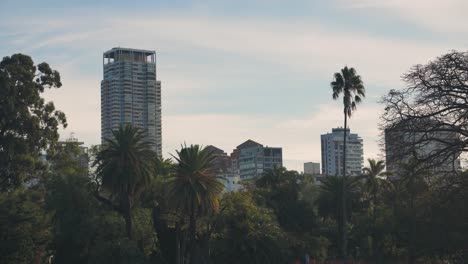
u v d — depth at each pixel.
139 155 76.50
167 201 78.19
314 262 96.00
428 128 32.66
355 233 106.62
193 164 77.38
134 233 80.75
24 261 66.56
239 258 87.44
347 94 95.69
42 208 80.19
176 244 85.81
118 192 75.94
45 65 92.56
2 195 70.31
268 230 88.88
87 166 94.81
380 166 110.31
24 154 87.00
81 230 77.69
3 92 86.19
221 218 85.56
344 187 96.75
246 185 116.94
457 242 34.81
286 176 118.81
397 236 89.62
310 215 112.56
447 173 33.53
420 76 33.16
